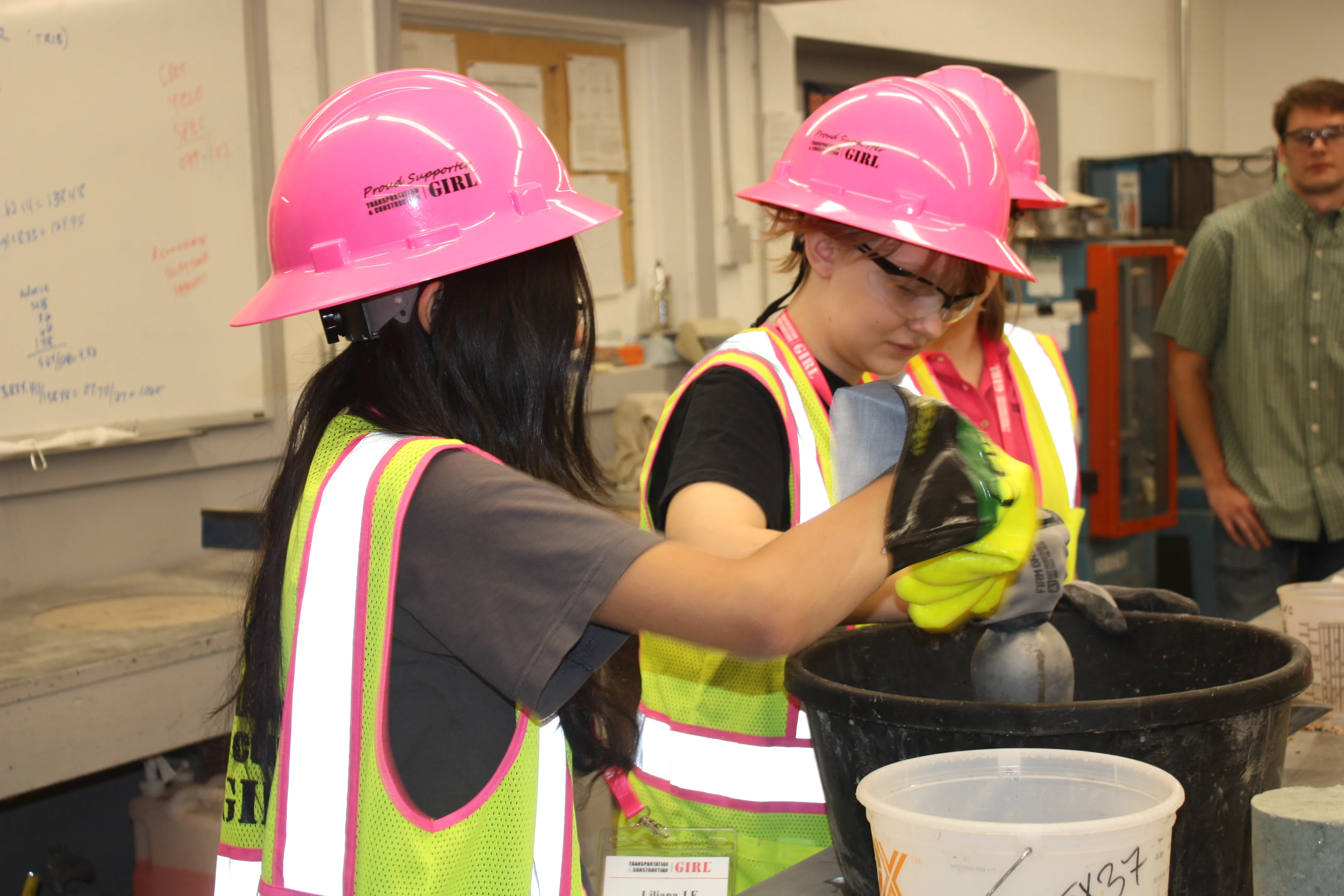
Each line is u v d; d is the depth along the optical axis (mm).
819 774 1071
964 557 834
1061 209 3955
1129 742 809
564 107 3531
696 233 3768
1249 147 6246
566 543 729
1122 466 4176
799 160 1218
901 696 949
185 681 1891
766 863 1219
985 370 1728
